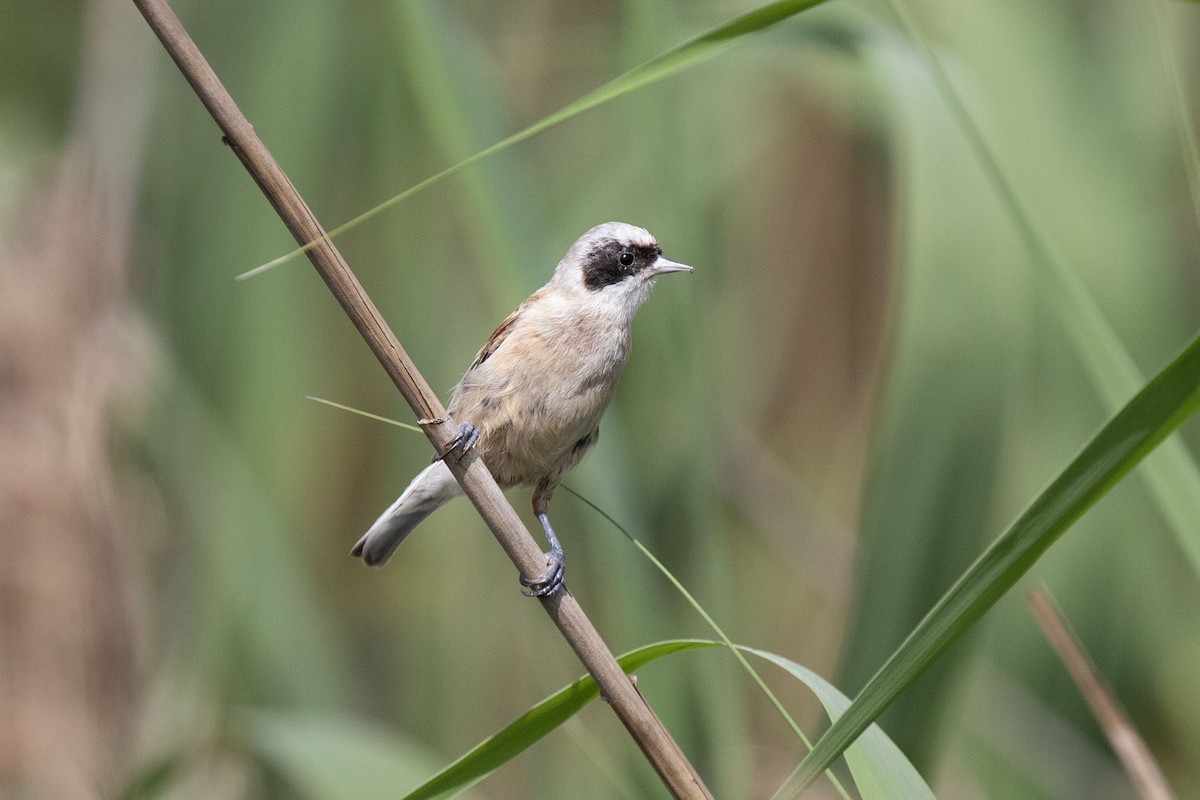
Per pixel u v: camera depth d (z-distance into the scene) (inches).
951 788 433.7
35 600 374.3
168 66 473.7
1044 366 443.8
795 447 535.2
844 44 327.3
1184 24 437.4
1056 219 408.2
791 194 518.0
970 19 406.0
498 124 336.8
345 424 504.7
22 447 379.6
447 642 482.3
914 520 291.3
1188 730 454.3
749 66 426.6
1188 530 218.5
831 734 181.3
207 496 442.6
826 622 512.1
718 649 322.0
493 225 325.7
